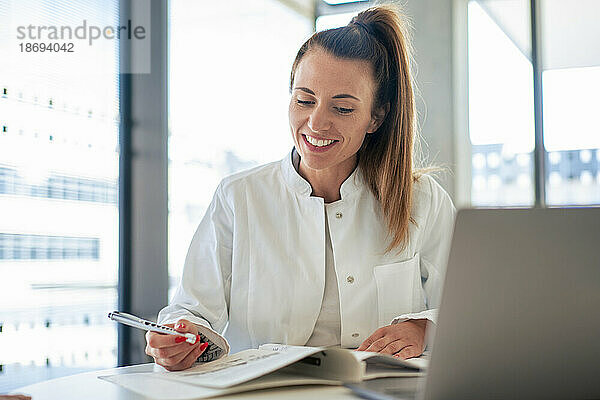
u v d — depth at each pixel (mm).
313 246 1277
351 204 1306
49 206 2848
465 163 3799
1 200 2645
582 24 3643
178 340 916
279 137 3896
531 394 689
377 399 726
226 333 1293
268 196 1312
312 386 815
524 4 3730
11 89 2715
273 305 1260
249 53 3771
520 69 3736
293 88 1238
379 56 1242
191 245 1321
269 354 936
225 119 3604
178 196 3334
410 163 1306
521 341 673
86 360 2986
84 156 3027
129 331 3180
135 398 757
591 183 3604
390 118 1292
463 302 659
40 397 776
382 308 1278
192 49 3434
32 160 2783
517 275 661
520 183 3711
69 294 2922
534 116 3705
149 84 3246
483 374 677
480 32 3803
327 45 1205
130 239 3242
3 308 2627
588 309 670
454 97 3811
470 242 649
